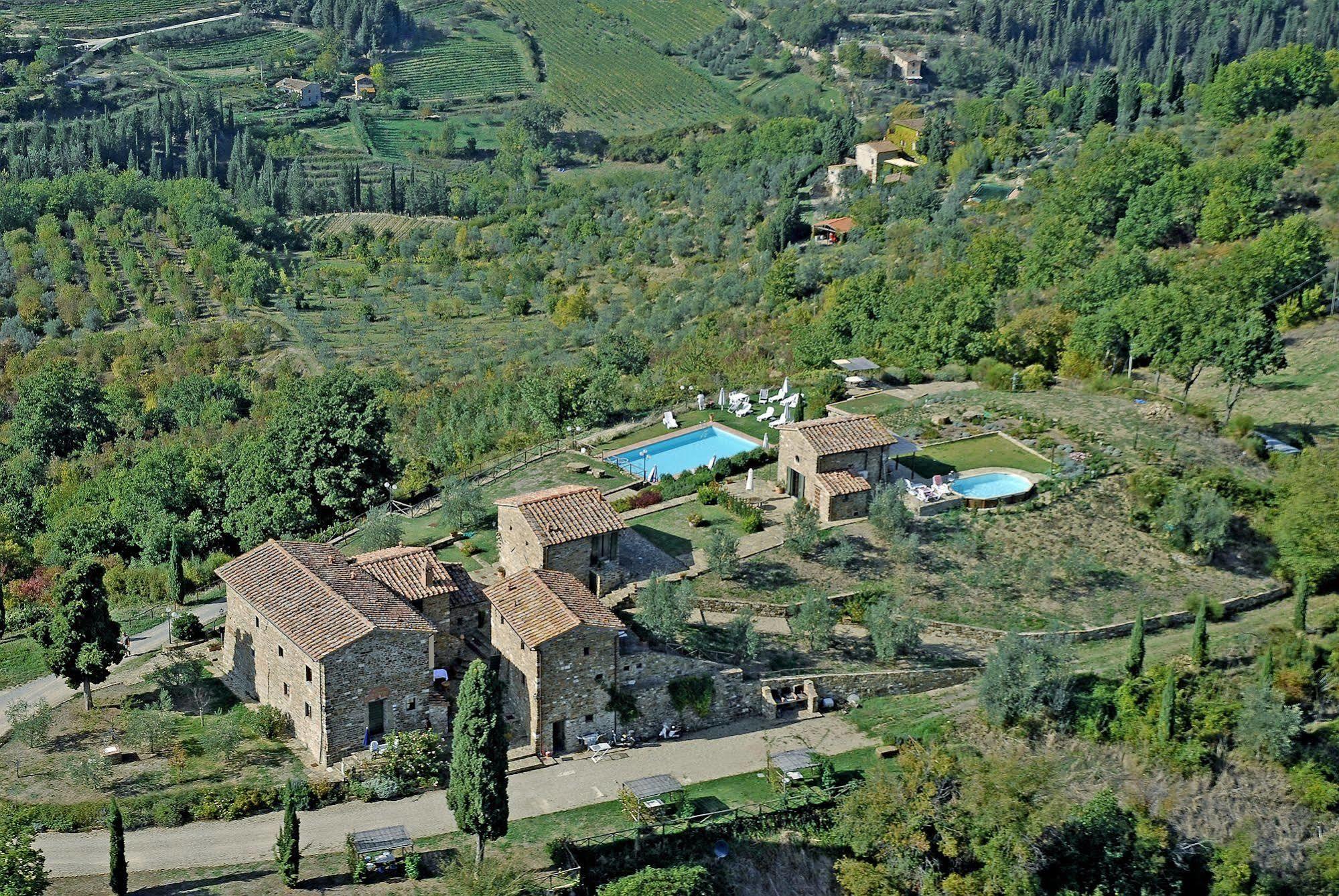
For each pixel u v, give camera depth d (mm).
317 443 107312
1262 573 93562
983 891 67062
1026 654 77500
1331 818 74625
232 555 107625
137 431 159750
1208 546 93000
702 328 162375
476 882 61562
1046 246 153125
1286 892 72062
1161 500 96188
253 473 109188
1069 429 107062
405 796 70312
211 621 89375
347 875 63469
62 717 76312
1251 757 76438
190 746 72875
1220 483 97688
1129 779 75375
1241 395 119062
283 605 74438
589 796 70562
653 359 152875
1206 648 81375
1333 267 140000
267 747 73000
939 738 75875
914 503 95375
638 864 66688
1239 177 155625
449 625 78875
